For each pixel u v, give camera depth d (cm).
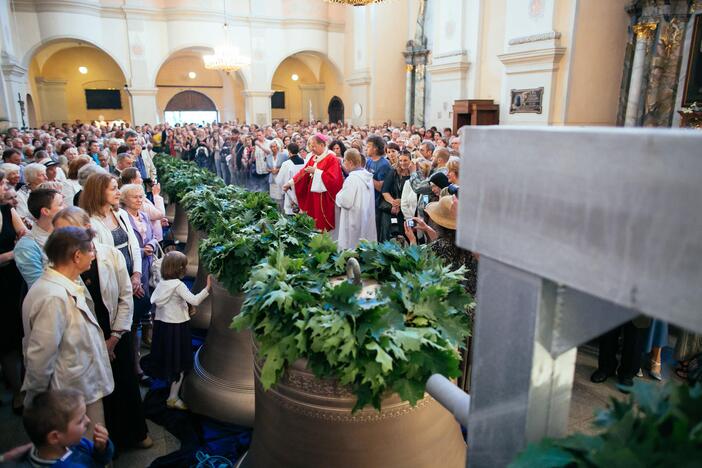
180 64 2409
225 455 262
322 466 149
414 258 177
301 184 589
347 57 2025
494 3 1205
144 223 409
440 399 100
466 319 153
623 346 323
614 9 928
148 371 298
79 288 219
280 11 1962
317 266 184
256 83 1975
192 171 673
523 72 1023
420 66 1620
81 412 181
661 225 43
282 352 138
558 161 52
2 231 329
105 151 750
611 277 48
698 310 41
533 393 64
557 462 60
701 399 58
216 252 247
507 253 61
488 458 72
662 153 43
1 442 286
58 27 1667
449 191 323
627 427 61
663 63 863
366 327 129
